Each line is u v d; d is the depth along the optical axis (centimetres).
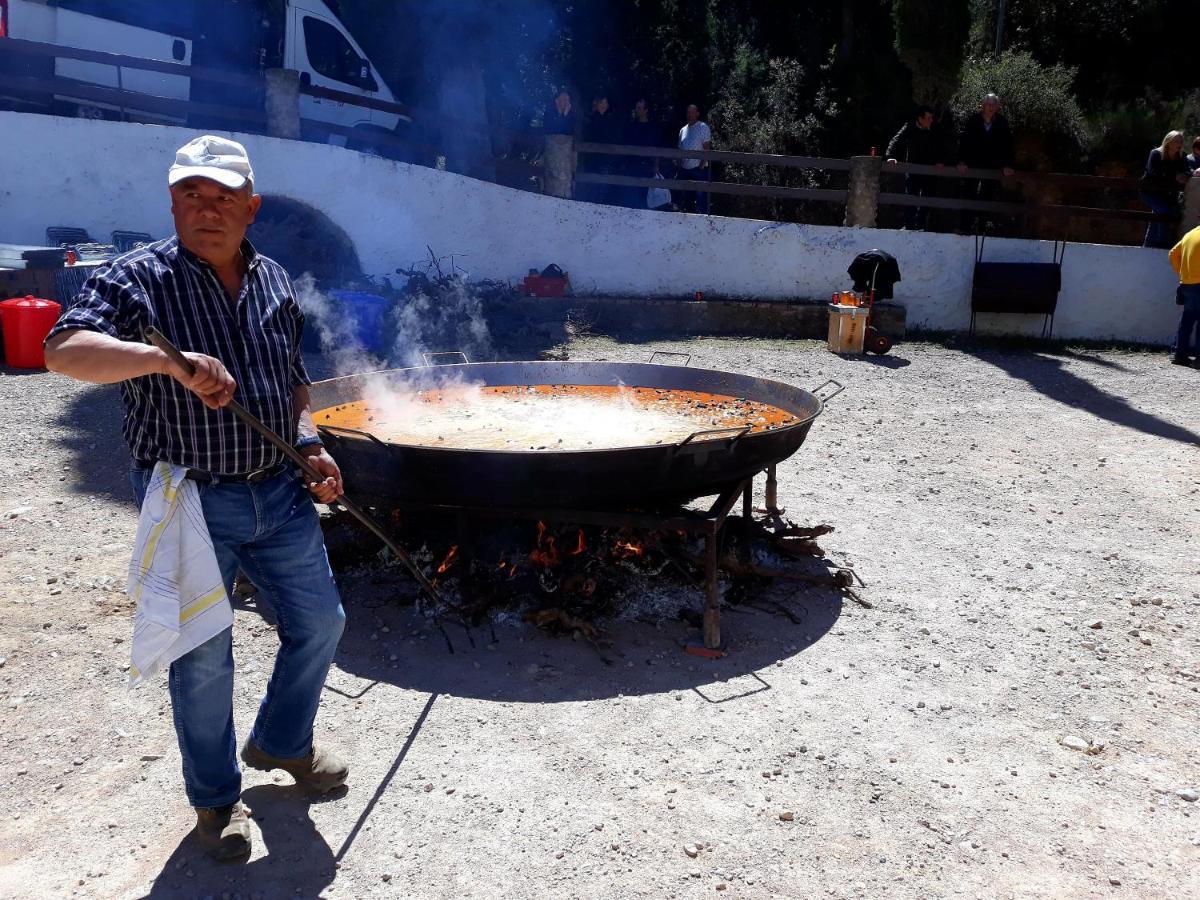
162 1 1272
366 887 279
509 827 304
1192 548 569
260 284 277
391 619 439
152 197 1109
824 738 358
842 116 1842
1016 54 2166
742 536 502
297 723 301
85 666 393
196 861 287
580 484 387
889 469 703
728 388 555
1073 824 314
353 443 390
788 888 282
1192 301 1139
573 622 423
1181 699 396
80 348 231
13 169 1073
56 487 590
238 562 280
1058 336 1284
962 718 376
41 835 297
